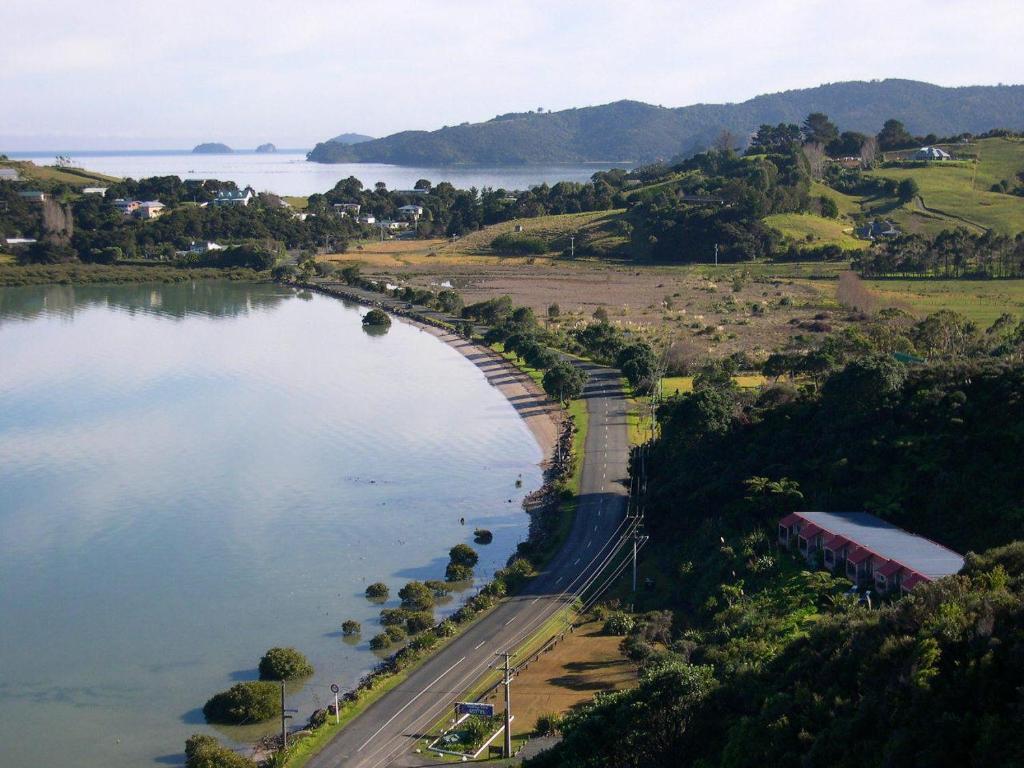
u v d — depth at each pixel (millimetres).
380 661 81438
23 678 78938
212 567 99812
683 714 56219
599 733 56469
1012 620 48031
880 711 46094
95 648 83625
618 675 74438
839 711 48344
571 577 94625
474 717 70000
